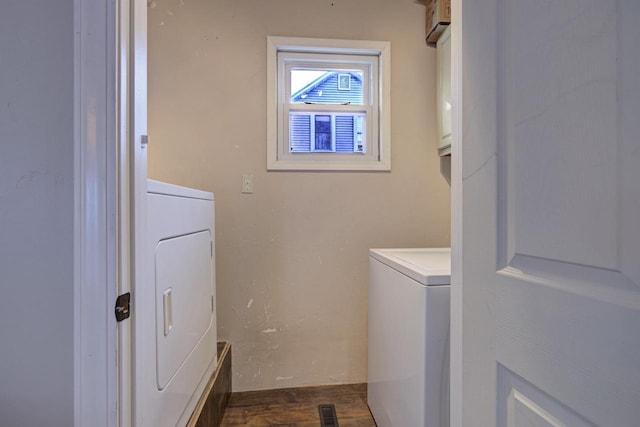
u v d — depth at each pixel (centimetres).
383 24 211
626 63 38
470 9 71
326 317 211
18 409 68
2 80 67
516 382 57
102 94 67
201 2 200
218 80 202
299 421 173
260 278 206
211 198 169
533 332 52
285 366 208
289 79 215
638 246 37
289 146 214
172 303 117
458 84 78
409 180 215
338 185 211
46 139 67
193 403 140
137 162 75
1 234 67
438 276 114
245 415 179
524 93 55
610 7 40
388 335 149
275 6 204
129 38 72
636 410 37
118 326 69
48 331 68
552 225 49
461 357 76
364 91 220
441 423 112
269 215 207
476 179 69
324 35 207
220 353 189
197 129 202
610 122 40
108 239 67
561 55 47
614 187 40
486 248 65
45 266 68
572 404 45
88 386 67
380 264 162
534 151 52
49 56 67
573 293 45
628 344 38
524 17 55
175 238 120
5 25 67
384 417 154
